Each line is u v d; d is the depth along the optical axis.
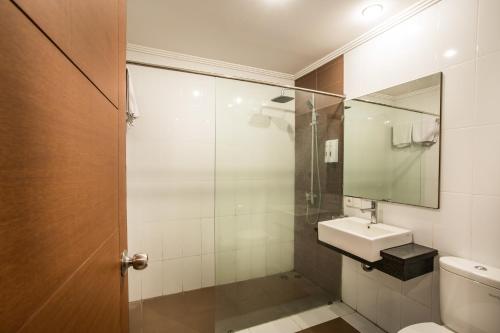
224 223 2.39
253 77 2.67
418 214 1.66
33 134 0.34
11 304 0.30
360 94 2.05
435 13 1.52
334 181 2.31
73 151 0.45
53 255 0.39
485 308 1.18
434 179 1.55
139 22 1.83
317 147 2.44
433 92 1.54
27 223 0.33
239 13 1.72
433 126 1.55
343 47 2.17
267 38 2.05
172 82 2.35
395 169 1.80
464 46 1.39
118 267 0.76
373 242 1.54
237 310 2.12
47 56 0.37
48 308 0.37
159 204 2.34
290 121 2.59
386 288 1.86
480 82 1.33
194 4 1.63
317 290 2.41
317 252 2.44
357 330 1.89
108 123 0.66
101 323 0.60
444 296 1.35
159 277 2.35
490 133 1.30
